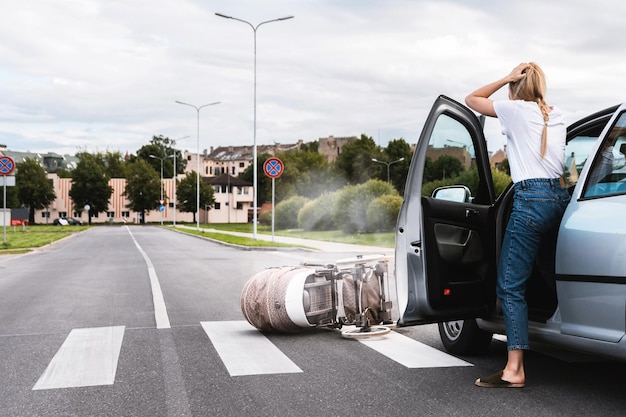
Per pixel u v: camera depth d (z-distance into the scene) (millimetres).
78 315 8945
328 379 5285
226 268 17062
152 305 9898
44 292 11727
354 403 4562
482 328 5668
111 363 5961
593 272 4309
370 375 5402
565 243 4551
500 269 4887
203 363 5934
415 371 5531
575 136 5363
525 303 4812
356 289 7270
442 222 5125
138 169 118000
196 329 7789
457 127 5211
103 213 127625
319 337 7238
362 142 116688
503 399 4586
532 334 4906
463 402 4527
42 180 116875
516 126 4805
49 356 6293
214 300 10477
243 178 142750
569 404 4445
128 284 13016
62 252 25766
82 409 4516
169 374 5516
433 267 5062
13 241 34281
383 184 41438
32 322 8383
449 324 6328
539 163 4758
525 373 5375
